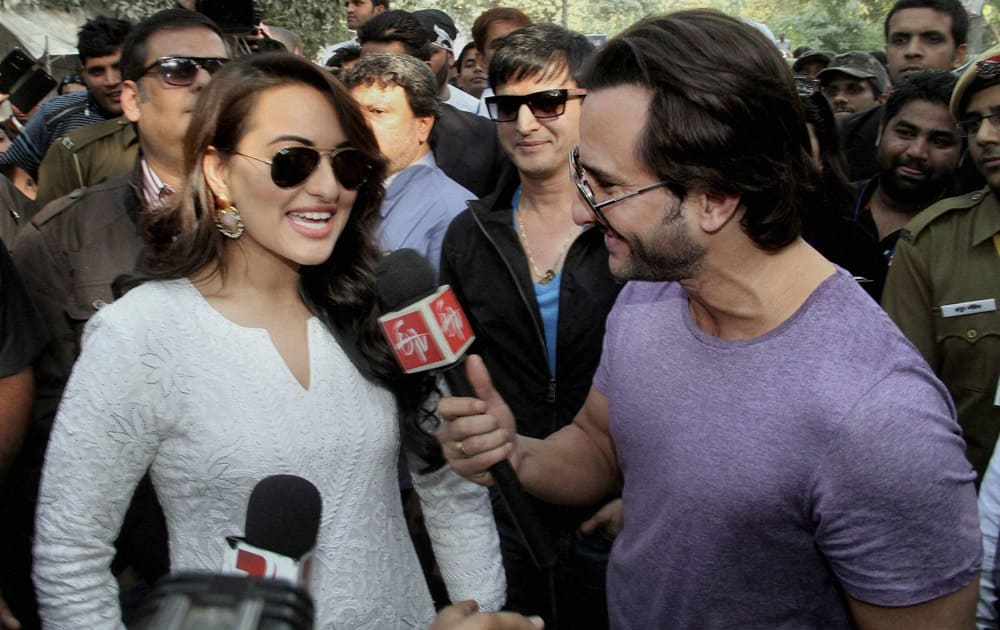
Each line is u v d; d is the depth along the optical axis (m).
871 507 1.36
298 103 1.59
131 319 1.56
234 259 1.67
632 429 1.66
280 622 0.56
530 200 2.90
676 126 1.38
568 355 2.76
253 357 1.60
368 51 4.61
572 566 2.70
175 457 1.58
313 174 1.60
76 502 1.54
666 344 1.63
